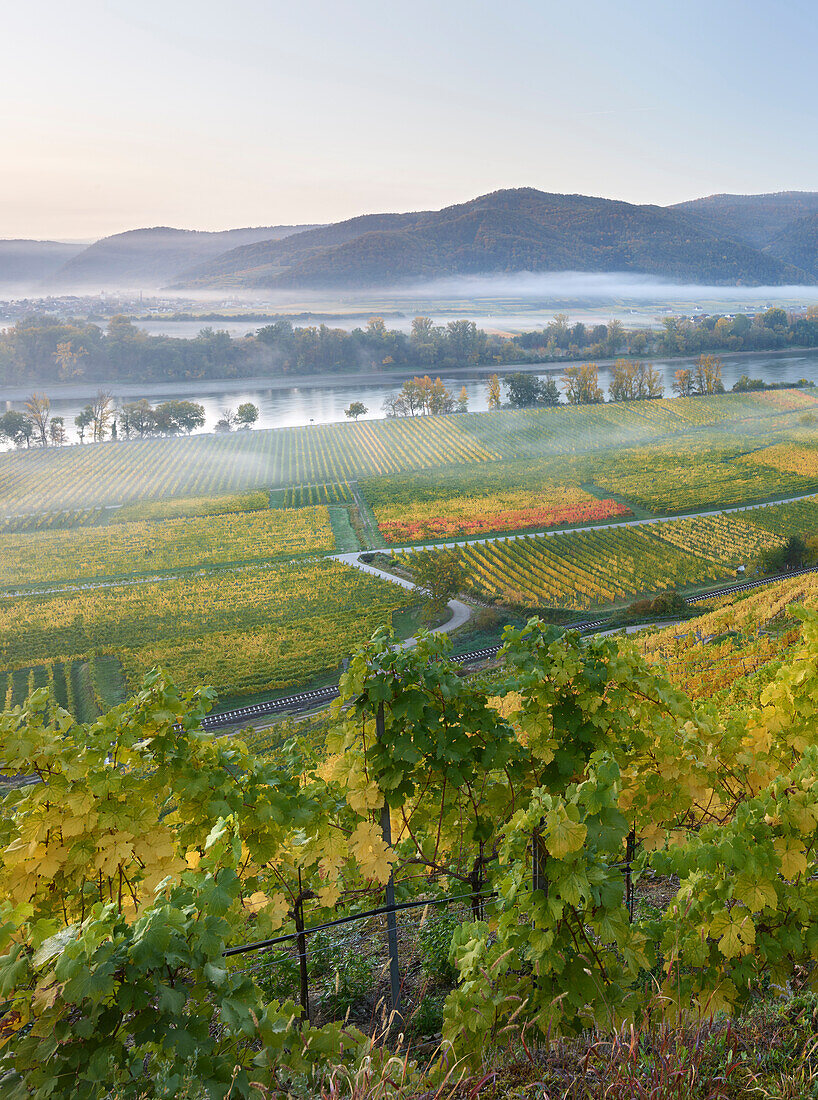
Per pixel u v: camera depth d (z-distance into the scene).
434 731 6.66
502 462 158.12
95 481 151.88
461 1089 4.11
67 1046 3.85
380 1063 4.23
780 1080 3.81
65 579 99.31
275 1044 4.32
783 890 5.07
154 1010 3.93
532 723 6.99
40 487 147.00
